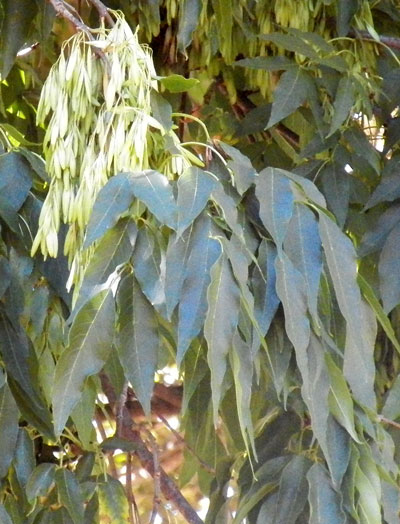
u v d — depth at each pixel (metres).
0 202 1.19
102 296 1.05
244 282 1.03
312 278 1.08
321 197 1.11
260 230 1.13
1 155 1.22
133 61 1.05
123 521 1.33
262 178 1.09
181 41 1.34
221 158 1.11
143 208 1.05
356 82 1.35
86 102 1.06
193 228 1.04
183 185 1.02
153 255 1.05
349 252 1.10
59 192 1.06
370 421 1.19
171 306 1.02
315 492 1.19
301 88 1.35
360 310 1.09
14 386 1.24
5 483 1.29
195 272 1.03
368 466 1.19
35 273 1.24
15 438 1.21
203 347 1.18
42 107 1.07
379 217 1.36
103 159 1.03
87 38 1.08
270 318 1.09
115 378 1.26
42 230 1.06
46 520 1.28
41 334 1.26
